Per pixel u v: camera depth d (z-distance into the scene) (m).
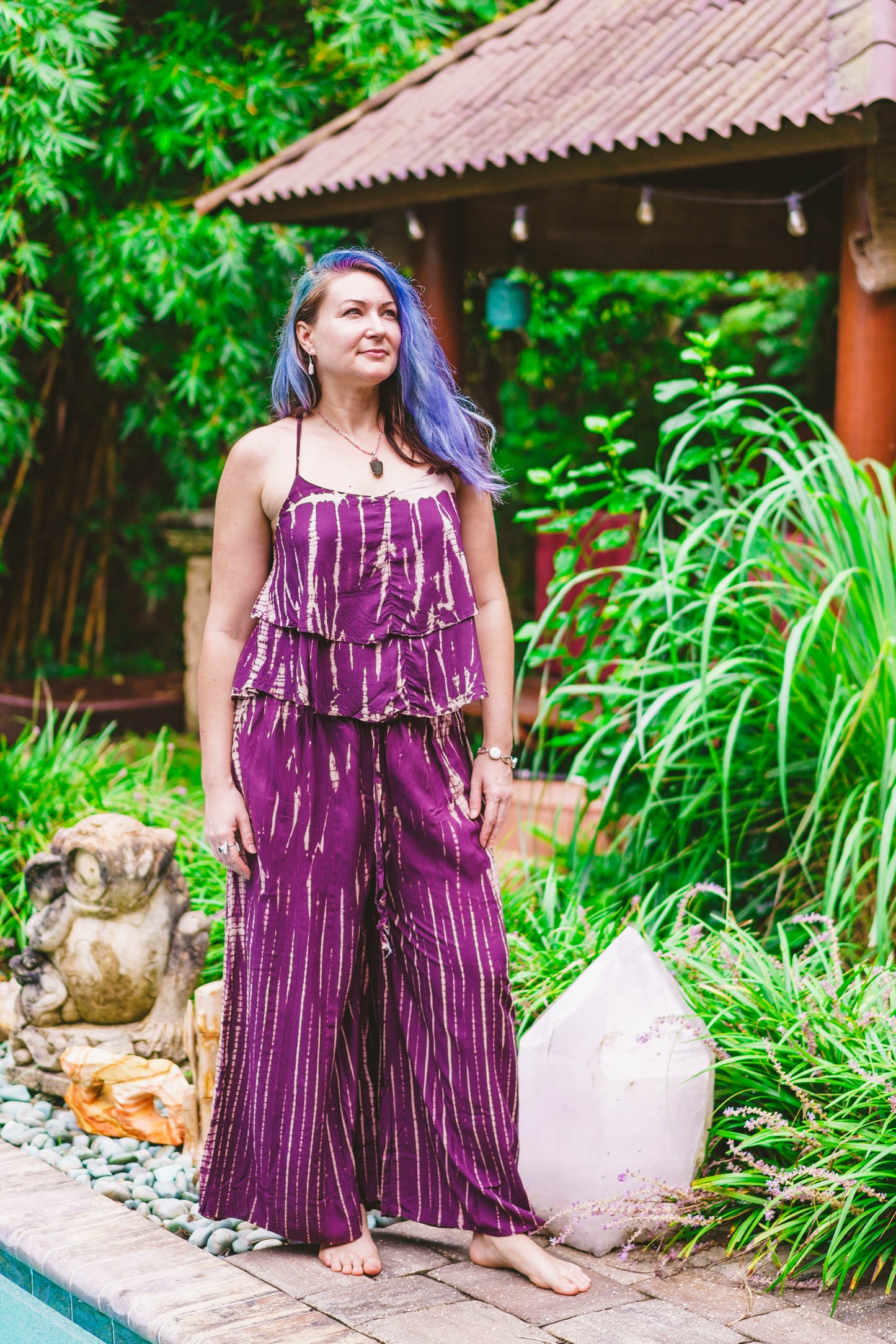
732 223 6.08
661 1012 2.63
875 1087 2.50
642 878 3.76
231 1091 2.51
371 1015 2.55
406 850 2.41
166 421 7.71
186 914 3.37
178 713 7.76
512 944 3.34
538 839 5.12
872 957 3.32
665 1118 2.55
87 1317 2.37
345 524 2.33
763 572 3.86
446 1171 2.45
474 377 8.84
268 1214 2.45
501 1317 2.28
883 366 4.09
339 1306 2.31
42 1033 3.33
